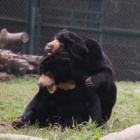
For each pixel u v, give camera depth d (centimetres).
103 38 2206
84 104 834
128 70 2270
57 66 798
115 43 2233
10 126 859
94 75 812
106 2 2202
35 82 1809
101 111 866
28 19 2053
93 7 2178
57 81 815
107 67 828
